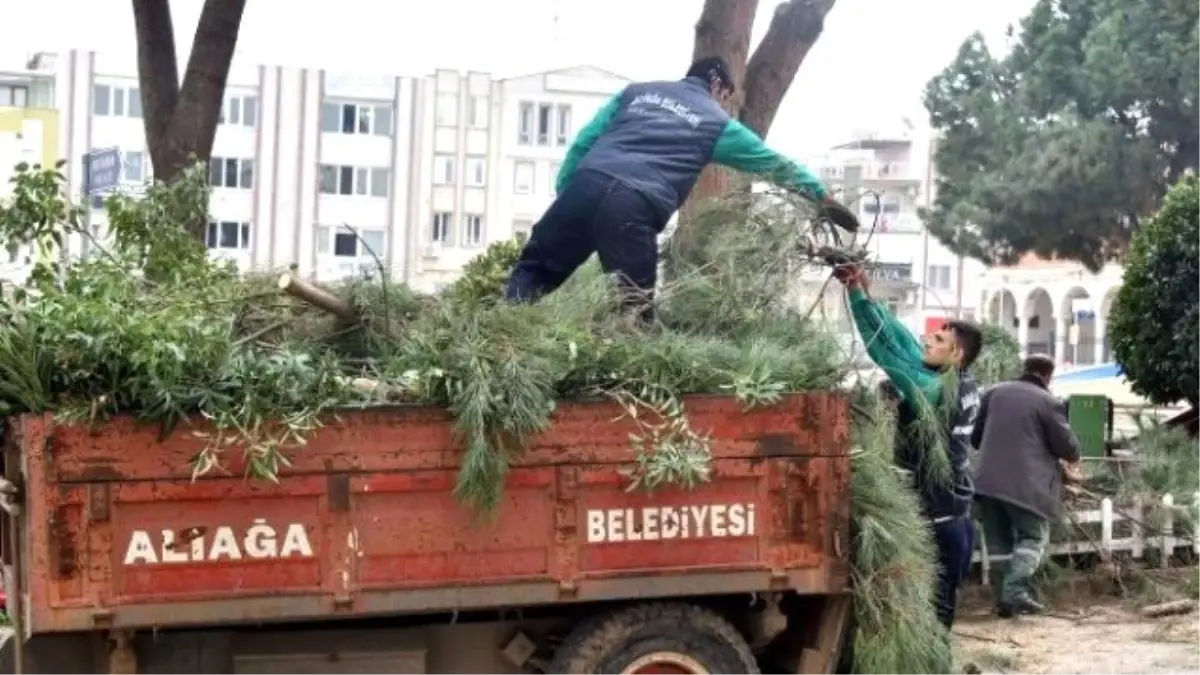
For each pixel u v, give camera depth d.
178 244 8.22
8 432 5.74
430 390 5.75
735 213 7.36
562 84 65.00
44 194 8.22
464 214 63.59
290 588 5.64
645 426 5.98
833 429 6.20
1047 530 10.17
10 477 5.77
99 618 5.45
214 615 5.57
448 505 5.79
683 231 7.43
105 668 5.84
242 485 5.58
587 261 7.43
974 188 32.19
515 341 6.02
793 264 7.18
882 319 7.32
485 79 63.31
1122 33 30.33
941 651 6.59
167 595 5.53
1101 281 56.56
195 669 6.02
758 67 11.59
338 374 5.74
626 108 7.49
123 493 5.46
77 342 5.46
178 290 6.59
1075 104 31.42
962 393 7.58
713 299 6.98
